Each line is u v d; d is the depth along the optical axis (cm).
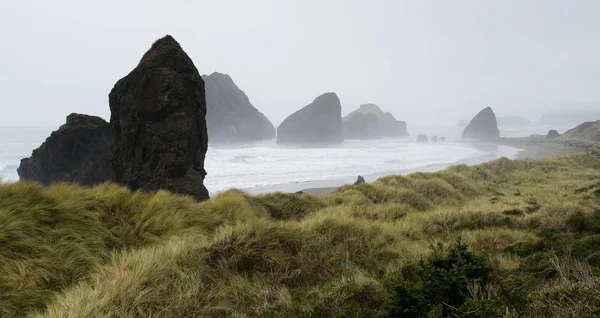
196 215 748
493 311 254
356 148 10212
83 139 2820
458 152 7844
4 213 466
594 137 9238
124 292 343
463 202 1568
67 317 304
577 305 244
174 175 1421
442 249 454
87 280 421
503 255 518
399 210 1136
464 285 332
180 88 1545
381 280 429
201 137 1723
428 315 283
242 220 796
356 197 1383
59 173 2734
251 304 372
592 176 2305
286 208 1192
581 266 342
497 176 2412
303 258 512
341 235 628
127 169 1609
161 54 1647
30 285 382
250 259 476
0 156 6806
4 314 339
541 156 5956
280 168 4994
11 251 425
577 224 690
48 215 521
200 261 443
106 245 535
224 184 3594
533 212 997
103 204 628
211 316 342
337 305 353
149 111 1500
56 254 453
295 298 387
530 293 292
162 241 580
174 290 374
